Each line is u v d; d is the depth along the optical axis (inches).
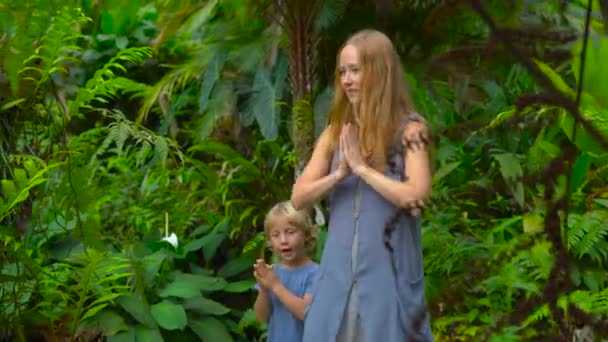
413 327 46.4
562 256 34.4
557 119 41.4
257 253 192.4
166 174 224.4
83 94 158.7
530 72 31.1
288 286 149.3
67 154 157.5
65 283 159.3
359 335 121.4
